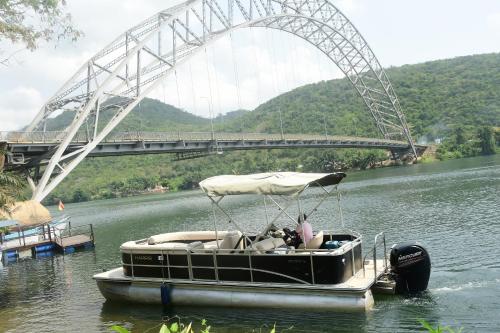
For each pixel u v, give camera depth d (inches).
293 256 426.6
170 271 483.2
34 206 1093.8
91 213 2566.4
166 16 1787.6
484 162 3065.9
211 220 1450.5
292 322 405.4
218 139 2155.5
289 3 2925.7
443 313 392.8
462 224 864.9
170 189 4404.5
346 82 5693.9
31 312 531.2
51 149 1376.7
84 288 633.0
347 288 401.4
